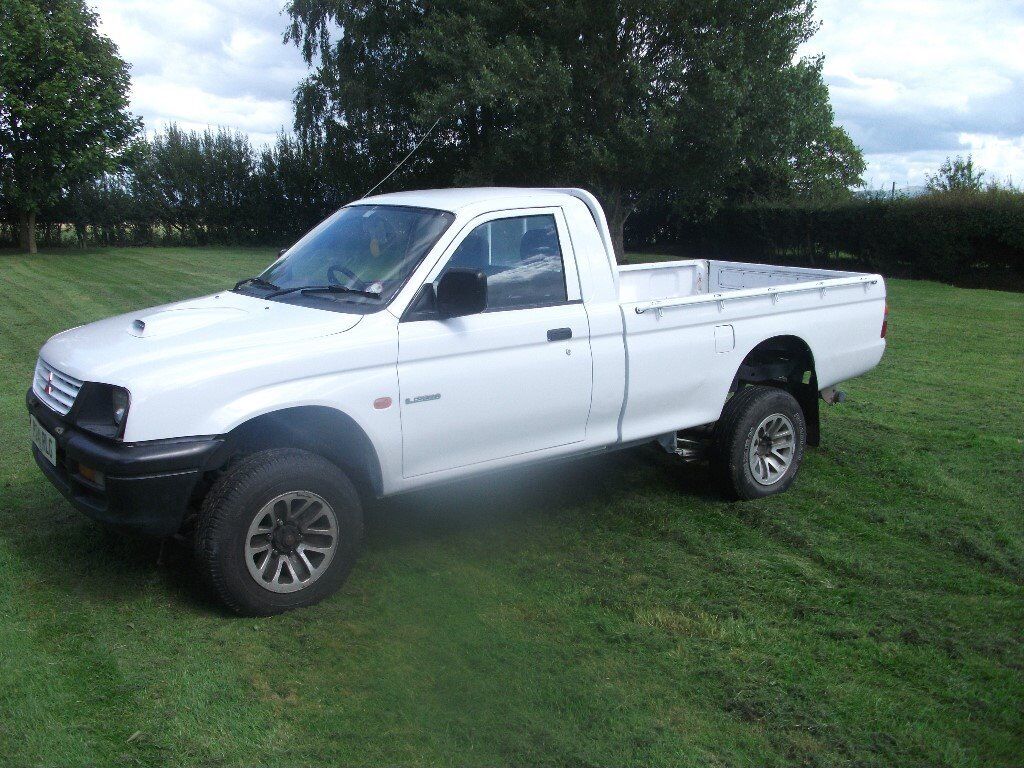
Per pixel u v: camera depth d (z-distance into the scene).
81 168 27.55
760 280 7.14
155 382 3.75
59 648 3.67
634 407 5.16
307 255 5.00
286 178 34.84
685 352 5.30
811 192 32.66
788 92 22.70
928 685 3.59
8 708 3.24
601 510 5.55
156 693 3.37
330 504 4.13
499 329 4.55
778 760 3.09
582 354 4.86
